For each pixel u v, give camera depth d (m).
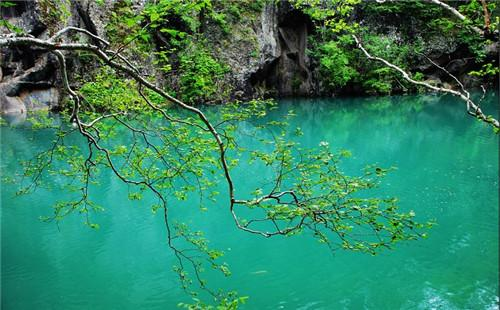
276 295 5.27
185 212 7.79
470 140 12.95
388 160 10.88
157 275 5.78
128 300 5.21
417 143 12.76
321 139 13.32
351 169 10.08
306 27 23.05
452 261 5.93
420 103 20.23
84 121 5.07
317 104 20.80
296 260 6.07
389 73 21.89
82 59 15.36
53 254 6.32
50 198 8.30
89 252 6.41
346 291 5.32
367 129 14.89
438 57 22.81
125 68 2.02
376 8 22.17
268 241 6.64
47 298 5.25
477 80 23.62
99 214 7.70
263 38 21.72
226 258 6.17
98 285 5.55
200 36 18.95
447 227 6.96
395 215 2.64
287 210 2.59
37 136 12.82
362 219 2.74
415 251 6.21
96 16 16.39
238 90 21.03
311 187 2.94
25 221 7.38
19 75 17.84
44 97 17.95
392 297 5.18
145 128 3.53
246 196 8.27
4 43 1.84
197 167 3.16
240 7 21.44
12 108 17.34
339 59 21.66
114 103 3.76
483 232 6.77
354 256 6.12
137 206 8.06
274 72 23.11
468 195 8.40
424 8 21.66
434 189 8.72
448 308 4.92
